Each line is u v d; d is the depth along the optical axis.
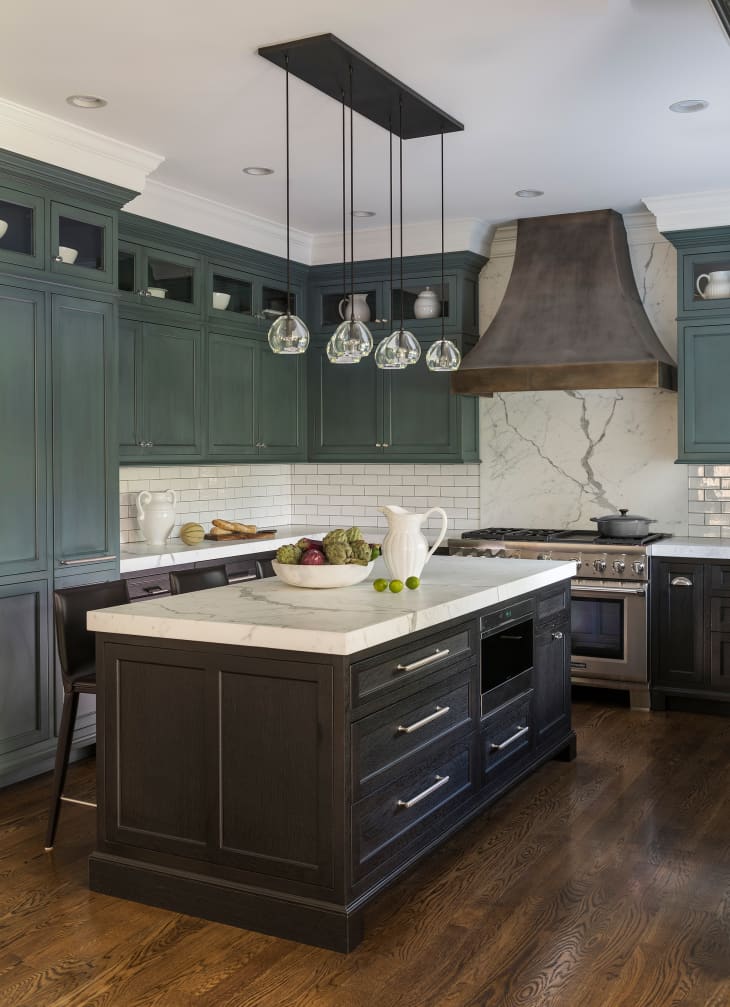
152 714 3.28
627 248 6.31
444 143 4.74
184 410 5.85
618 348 5.81
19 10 3.30
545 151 4.88
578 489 6.59
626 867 3.58
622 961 2.92
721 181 5.46
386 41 3.57
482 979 2.82
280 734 3.05
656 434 6.35
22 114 4.19
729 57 3.72
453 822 3.68
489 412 6.83
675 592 5.75
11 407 4.36
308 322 7.05
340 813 2.97
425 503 7.10
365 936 3.07
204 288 5.99
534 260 6.32
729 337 5.77
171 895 3.24
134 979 2.82
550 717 4.68
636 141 4.73
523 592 4.22
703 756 4.93
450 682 3.65
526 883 3.46
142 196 5.34
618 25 3.44
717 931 3.10
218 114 4.31
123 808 3.35
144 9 3.30
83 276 4.69
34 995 2.73
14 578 4.40
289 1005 2.68
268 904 3.07
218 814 3.17
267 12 3.34
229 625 3.09
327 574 3.83
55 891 3.40
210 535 6.35
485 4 3.29
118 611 3.37
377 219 6.34
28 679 4.49
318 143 4.73
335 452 6.98
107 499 4.87
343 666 2.94
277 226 6.41
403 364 4.08
